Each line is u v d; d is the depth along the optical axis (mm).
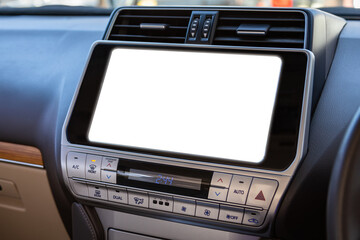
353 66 817
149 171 760
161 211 778
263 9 820
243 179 708
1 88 1016
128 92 809
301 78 719
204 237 811
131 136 779
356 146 539
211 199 729
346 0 996
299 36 792
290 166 690
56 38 1079
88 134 805
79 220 891
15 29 1159
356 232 551
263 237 762
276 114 714
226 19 835
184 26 868
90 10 1204
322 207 755
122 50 841
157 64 812
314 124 757
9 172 996
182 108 770
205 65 783
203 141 740
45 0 1296
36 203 1000
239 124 731
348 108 762
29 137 943
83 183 814
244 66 760
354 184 540
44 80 988
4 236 1101
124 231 875
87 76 841
